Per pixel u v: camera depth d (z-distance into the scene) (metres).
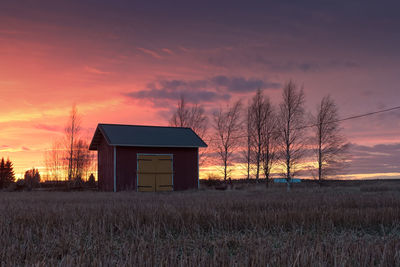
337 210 8.82
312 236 6.08
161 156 25.67
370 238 6.05
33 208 9.78
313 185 31.34
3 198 15.65
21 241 5.48
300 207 10.14
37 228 6.36
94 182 35.00
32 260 4.43
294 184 32.28
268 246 4.73
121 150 24.55
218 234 6.35
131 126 28.00
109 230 6.66
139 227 6.85
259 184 30.36
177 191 23.69
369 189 22.25
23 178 30.92
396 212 8.77
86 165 36.69
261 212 8.38
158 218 7.60
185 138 27.30
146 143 24.80
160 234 6.38
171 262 3.95
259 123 30.88
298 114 28.31
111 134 25.28
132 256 4.25
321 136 29.58
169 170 25.80
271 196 15.52
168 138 26.61
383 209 9.21
